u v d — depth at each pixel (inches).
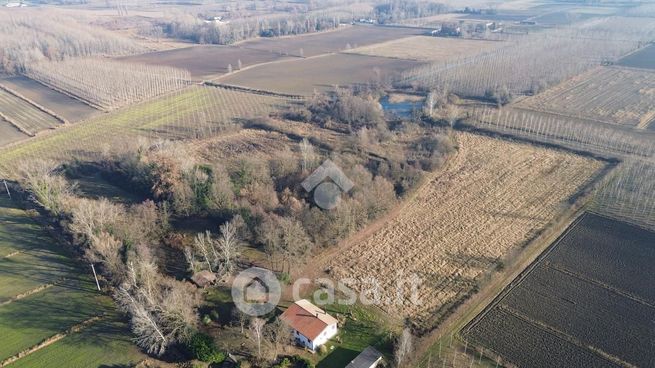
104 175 5595.5
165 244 4271.7
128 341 3270.2
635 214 4690.0
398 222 4697.3
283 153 5565.9
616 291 3713.1
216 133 7022.6
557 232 4461.1
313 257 4151.1
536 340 3282.5
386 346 3248.0
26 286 3789.4
